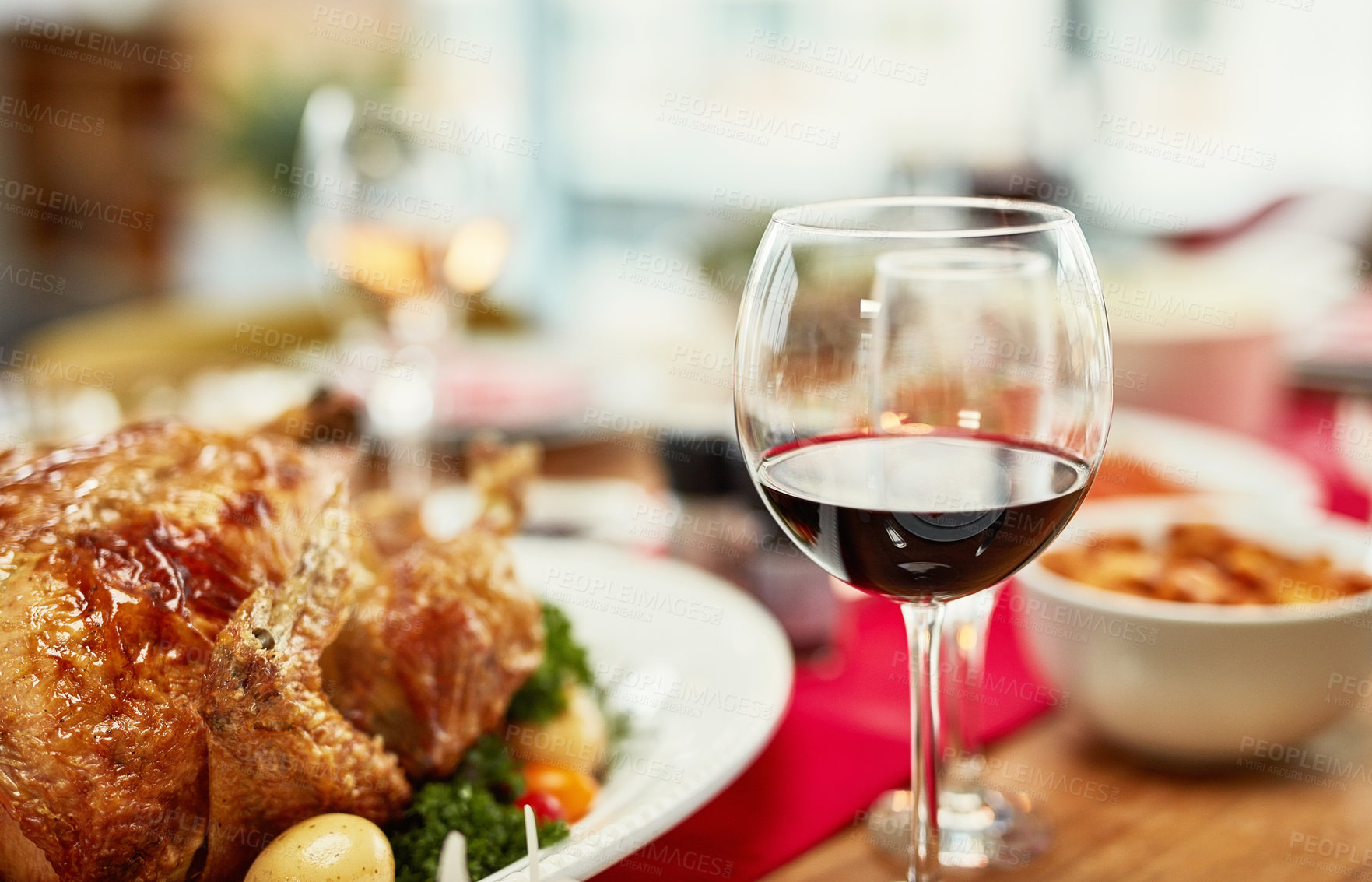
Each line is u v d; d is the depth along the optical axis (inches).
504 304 78.5
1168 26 121.0
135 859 27.8
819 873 30.2
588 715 32.4
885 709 34.5
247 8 135.7
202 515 29.4
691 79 132.6
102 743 27.4
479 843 29.2
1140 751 32.3
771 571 36.7
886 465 27.1
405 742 30.5
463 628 30.5
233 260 145.3
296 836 28.0
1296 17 119.2
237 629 27.6
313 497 31.2
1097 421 26.6
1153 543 35.1
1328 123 121.2
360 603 30.4
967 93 127.4
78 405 48.0
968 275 27.0
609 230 140.9
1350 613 31.0
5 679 27.3
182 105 140.6
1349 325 60.1
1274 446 51.4
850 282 27.1
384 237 44.5
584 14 135.4
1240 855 30.1
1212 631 30.9
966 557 26.3
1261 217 103.1
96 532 28.7
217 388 49.5
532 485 43.3
